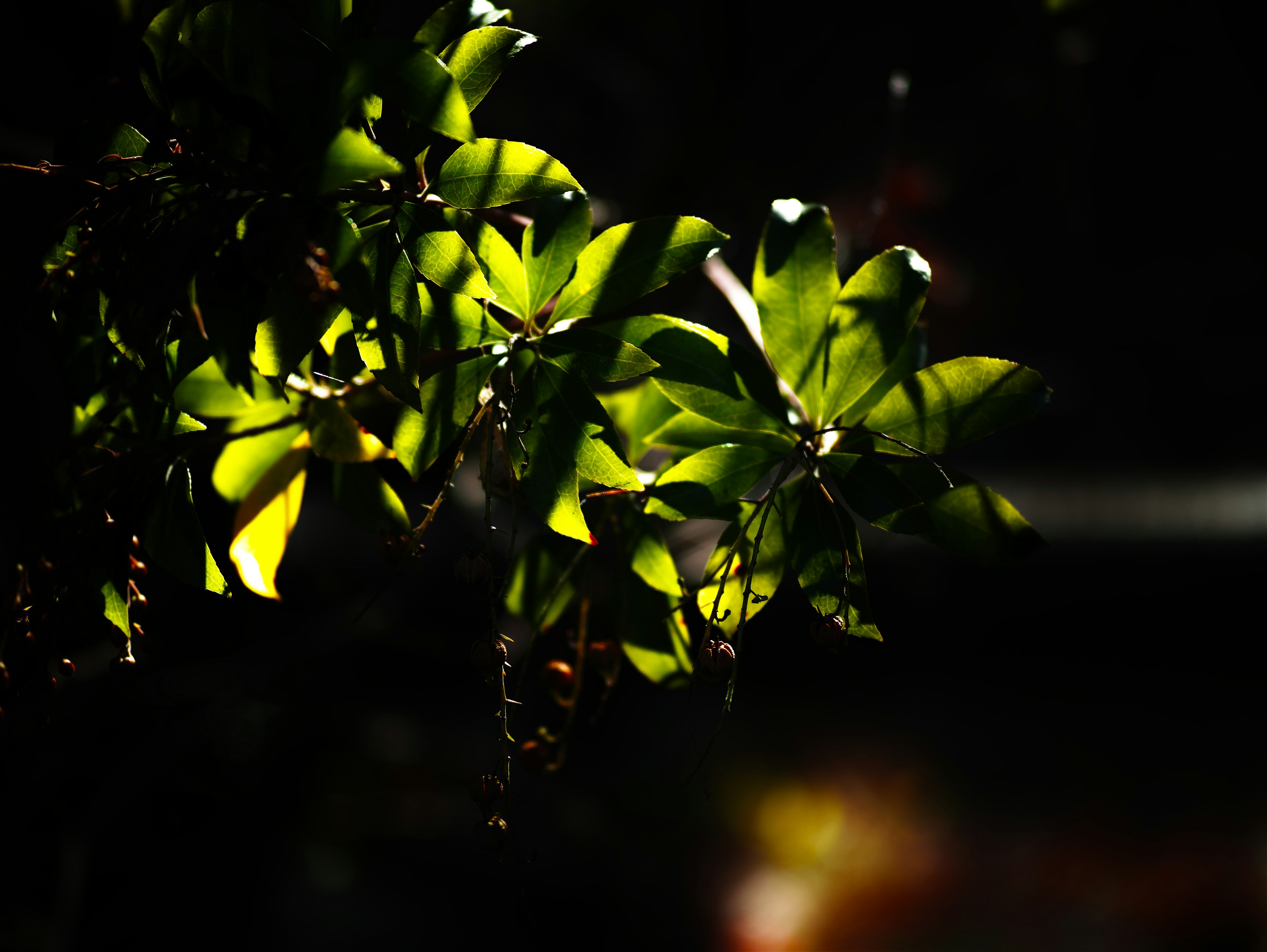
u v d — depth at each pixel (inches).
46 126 66.8
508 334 56.2
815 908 139.5
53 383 65.0
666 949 123.6
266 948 98.5
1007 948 136.4
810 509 56.9
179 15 54.8
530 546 59.6
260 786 96.6
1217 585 150.1
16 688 56.4
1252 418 181.0
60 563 56.3
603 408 55.9
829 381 57.4
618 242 56.2
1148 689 178.7
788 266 57.6
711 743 55.8
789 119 102.9
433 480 78.0
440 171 55.6
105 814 78.2
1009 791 166.7
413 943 113.3
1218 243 126.9
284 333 54.9
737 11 101.5
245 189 54.4
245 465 58.7
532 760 58.4
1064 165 98.4
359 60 54.3
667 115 104.6
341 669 109.0
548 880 127.0
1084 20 90.8
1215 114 93.3
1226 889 141.9
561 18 107.3
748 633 122.7
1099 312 155.0
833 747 172.4
